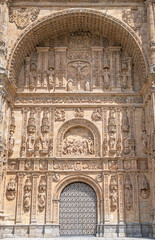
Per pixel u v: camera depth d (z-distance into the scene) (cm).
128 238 2470
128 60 3072
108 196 2727
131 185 2745
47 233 2612
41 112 2948
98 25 3022
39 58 3080
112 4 2908
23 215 2680
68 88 3003
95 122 2917
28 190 2727
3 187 2633
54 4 2905
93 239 2384
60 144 2870
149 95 2661
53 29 3031
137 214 2662
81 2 2906
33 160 2803
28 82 3022
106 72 3041
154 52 2666
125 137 2862
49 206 2692
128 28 2852
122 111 2947
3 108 2614
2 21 2734
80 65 3083
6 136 2720
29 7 2909
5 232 2617
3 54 2658
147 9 2830
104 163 2800
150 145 2661
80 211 2752
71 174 2794
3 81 2578
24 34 2836
